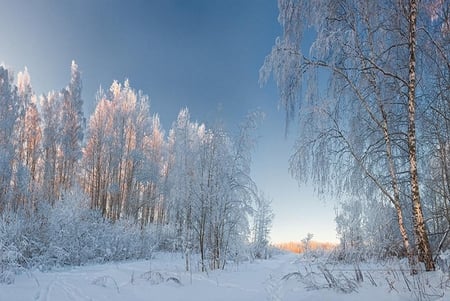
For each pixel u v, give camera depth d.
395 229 11.74
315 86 7.93
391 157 7.85
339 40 7.56
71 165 29.11
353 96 8.17
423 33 7.54
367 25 7.82
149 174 29.28
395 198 7.73
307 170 8.19
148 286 8.19
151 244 19.66
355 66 7.88
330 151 8.18
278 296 6.77
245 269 12.47
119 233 17.69
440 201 9.31
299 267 13.91
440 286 5.34
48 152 28.30
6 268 9.05
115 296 7.02
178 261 15.97
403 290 5.57
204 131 12.57
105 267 12.87
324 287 6.65
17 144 26.75
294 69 7.86
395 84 7.92
